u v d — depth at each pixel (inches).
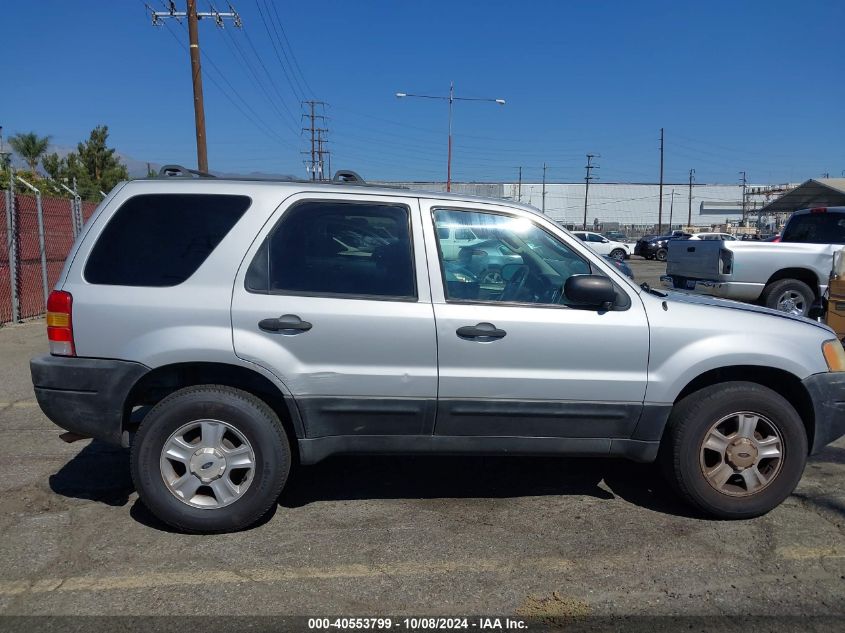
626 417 161.3
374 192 161.2
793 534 159.6
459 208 163.3
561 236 164.6
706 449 164.4
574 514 169.6
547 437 161.6
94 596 131.1
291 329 152.0
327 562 144.9
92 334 151.9
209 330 151.3
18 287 464.1
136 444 153.6
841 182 1270.9
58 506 171.2
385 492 182.1
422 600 131.4
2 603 128.3
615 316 159.5
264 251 155.4
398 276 157.5
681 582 138.5
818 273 406.3
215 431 153.5
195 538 154.9
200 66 860.6
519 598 132.3
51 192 1023.6
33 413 251.4
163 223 157.0
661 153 2898.6
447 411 157.2
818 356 166.1
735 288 409.7
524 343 156.6
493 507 173.5
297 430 156.1
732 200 3919.8
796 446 163.8
